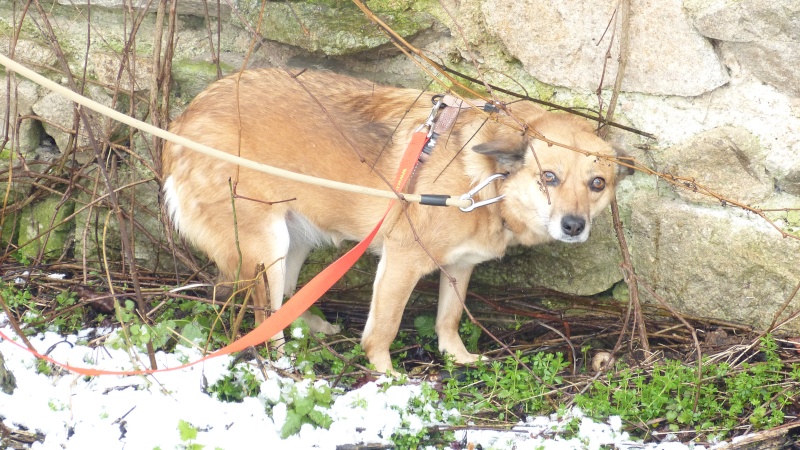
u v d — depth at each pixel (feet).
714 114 17.43
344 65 20.31
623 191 18.95
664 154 18.11
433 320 19.81
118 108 20.76
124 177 20.89
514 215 17.20
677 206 18.24
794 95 16.61
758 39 16.47
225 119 17.67
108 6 20.45
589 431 14.71
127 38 20.49
